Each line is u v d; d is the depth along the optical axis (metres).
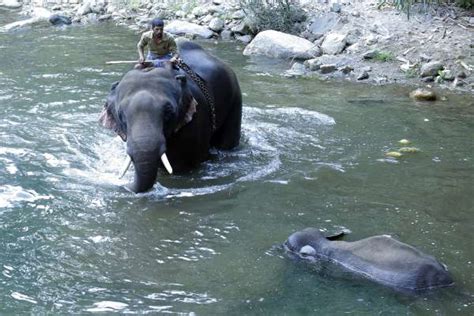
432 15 15.16
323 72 13.41
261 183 8.55
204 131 9.01
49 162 8.98
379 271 6.35
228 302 6.00
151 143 7.81
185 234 7.25
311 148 9.69
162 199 8.07
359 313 5.84
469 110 11.32
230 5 17.41
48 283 6.28
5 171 8.66
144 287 6.24
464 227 7.43
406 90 12.42
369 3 15.97
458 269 6.55
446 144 9.84
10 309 5.86
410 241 7.11
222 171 8.94
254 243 7.06
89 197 8.05
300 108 11.34
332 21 15.45
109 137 9.88
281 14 15.95
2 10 19.77
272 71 13.58
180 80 8.52
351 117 10.95
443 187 8.44
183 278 6.39
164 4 18.44
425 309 5.88
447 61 13.37
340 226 7.45
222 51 15.09
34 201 7.90
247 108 11.29
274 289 6.20
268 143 9.87
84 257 6.75
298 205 7.95
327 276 6.39
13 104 11.18
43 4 19.86
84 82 12.49
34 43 15.66
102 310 5.87
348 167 9.03
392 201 8.05
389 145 9.80
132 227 7.38
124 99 8.17
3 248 6.87
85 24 17.86
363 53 14.07
